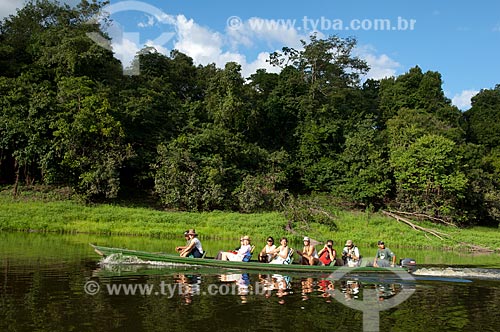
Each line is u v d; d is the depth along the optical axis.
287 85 46.62
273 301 10.14
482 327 8.75
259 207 35.25
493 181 42.72
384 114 51.09
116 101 36.12
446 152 37.06
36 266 13.38
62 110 32.41
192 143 35.84
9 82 32.50
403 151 38.78
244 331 7.85
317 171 40.94
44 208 28.27
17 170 32.84
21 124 30.70
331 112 45.78
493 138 52.00
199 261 14.70
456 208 38.84
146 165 35.47
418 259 21.78
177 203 33.44
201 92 50.47
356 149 40.00
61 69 35.56
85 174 30.92
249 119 41.94
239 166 38.75
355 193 38.53
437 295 11.67
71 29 38.19
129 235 25.89
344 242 29.66
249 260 15.43
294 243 28.39
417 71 53.28
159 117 39.25
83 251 16.95
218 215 32.12
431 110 49.34
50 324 7.86
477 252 29.48
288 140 44.69
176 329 7.81
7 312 8.50
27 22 41.62
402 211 37.31
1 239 20.22
